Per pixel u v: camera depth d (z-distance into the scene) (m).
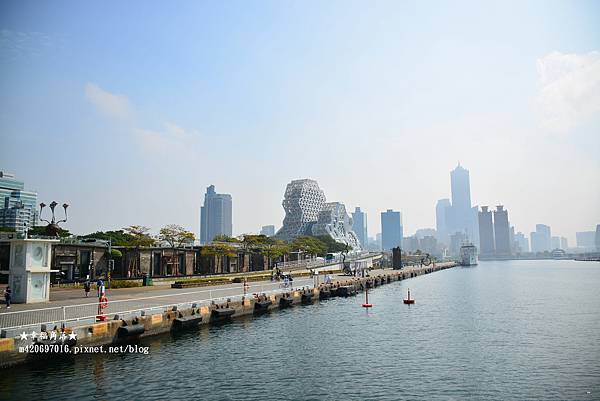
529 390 27.94
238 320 51.59
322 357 35.09
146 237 95.50
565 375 31.06
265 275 103.25
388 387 28.16
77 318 34.12
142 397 25.03
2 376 26.98
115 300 48.69
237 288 70.56
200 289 68.00
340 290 86.00
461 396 26.77
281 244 155.25
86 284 53.62
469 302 76.62
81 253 80.06
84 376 28.08
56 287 64.75
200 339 40.19
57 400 24.06
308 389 27.50
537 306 70.62
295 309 64.00
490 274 196.00
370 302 76.00
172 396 25.39
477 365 33.47
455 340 42.28
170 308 42.38
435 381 29.48
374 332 46.09
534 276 172.62
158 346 36.66
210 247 106.69
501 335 45.00
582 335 45.12
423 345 39.94
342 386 28.22
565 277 162.62
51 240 46.81
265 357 34.66
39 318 34.66
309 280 97.31
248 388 27.36
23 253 45.22
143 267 91.75
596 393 27.36
